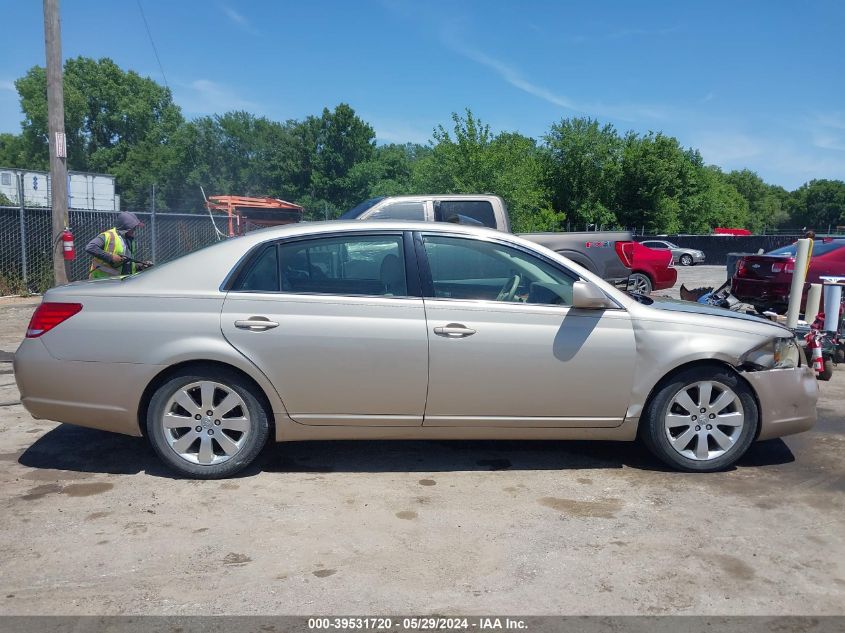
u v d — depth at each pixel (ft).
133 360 14.23
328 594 10.49
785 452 17.06
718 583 10.91
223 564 11.34
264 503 13.70
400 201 30.32
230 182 191.11
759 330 15.23
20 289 45.60
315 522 12.90
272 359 14.26
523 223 87.92
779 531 12.70
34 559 11.42
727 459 15.37
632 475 15.42
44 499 13.76
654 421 15.17
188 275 14.62
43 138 246.27
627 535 12.49
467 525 12.84
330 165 186.39
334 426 14.75
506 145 88.74
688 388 15.15
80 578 10.86
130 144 247.50
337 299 14.47
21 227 45.42
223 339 14.21
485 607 10.19
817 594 10.62
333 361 14.34
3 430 18.04
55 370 14.40
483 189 84.43
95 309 14.44
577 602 10.34
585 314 14.83
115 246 27.91
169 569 11.16
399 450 16.93
